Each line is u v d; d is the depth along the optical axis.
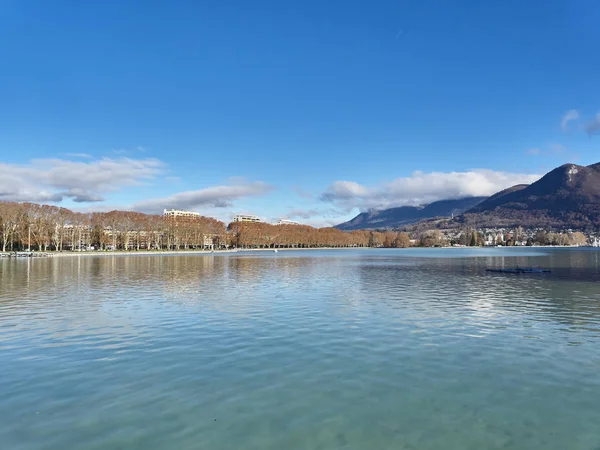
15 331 23.30
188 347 19.92
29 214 135.62
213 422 12.22
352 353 18.89
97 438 11.30
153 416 12.60
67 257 120.19
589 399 13.77
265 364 17.36
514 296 37.09
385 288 43.62
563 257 124.25
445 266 81.69
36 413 12.80
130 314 28.39
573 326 24.38
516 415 12.66
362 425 12.05
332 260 110.69
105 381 15.45
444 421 12.28
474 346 20.00
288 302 33.69
